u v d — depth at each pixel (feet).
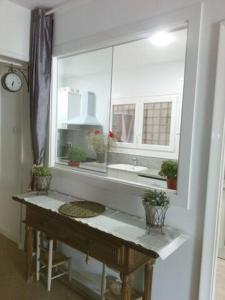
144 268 5.30
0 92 9.62
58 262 6.86
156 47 7.38
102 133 8.16
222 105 4.40
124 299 4.55
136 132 10.21
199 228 4.70
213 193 4.52
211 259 4.63
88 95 8.02
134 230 4.77
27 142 8.37
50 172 7.22
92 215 5.40
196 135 4.66
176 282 5.05
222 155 4.46
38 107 7.24
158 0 5.04
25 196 6.73
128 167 8.74
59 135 7.73
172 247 4.29
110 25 5.88
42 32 7.09
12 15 6.96
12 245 9.09
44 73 7.25
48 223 5.96
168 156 9.21
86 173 6.81
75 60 7.63
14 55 7.10
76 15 6.63
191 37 4.60
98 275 6.67
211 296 4.70
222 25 4.27
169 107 9.29
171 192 5.05
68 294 6.50
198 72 4.58
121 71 10.37
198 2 4.51
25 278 7.07
